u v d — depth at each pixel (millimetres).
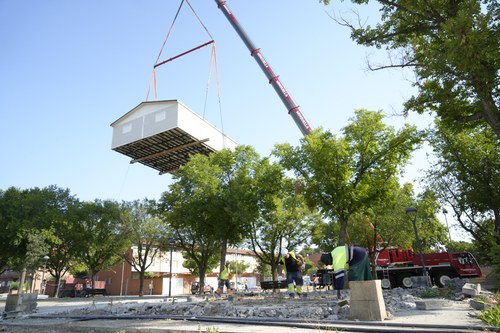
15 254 40688
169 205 34656
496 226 26703
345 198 23969
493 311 7043
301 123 35500
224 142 50031
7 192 41531
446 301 10391
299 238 32656
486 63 11828
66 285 55094
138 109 44500
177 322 9336
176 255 68312
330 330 6789
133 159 49625
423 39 14469
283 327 7418
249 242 33562
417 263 24812
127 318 11031
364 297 7801
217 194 30984
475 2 10789
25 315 14523
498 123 13023
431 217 37250
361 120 25766
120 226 43250
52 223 40375
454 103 15414
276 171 30156
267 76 39094
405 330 6191
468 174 28062
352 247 9719
